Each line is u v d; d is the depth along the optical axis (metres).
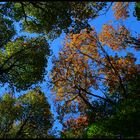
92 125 17.97
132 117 16.27
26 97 26.03
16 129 26.03
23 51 21.55
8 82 21.80
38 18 20.69
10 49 21.59
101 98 25.77
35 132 25.69
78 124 26.34
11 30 21.50
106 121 17.38
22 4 19.64
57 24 20.25
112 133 16.45
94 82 27.05
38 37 21.80
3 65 20.88
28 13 20.97
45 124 25.81
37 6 19.56
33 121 25.78
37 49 21.75
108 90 26.53
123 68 26.91
